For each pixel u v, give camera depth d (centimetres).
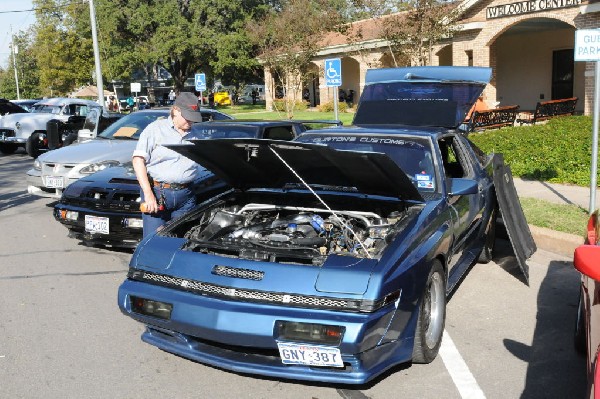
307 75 2639
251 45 4191
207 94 5316
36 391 411
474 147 684
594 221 425
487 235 655
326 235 459
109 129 1047
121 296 423
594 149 751
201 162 493
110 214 682
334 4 2239
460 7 2105
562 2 1853
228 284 387
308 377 370
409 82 751
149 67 6003
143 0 4278
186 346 405
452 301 567
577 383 408
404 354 397
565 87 2402
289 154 448
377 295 364
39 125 1914
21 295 605
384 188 472
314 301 368
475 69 732
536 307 548
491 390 401
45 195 946
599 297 319
